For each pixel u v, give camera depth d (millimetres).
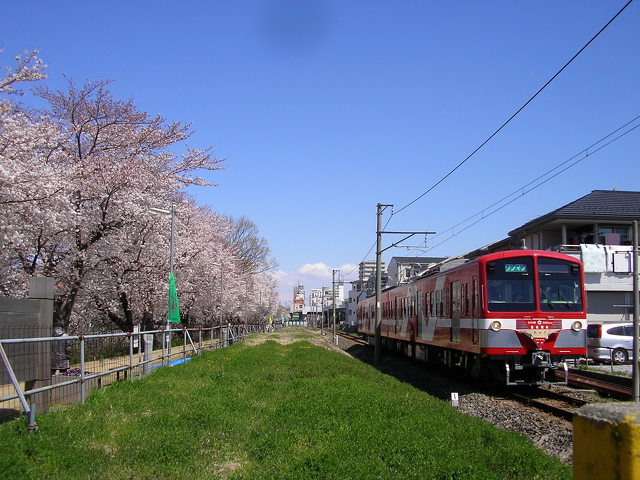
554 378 15109
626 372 17266
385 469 5891
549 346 13984
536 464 6152
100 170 17453
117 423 7688
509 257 14406
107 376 12188
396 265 63781
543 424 9836
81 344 9258
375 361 24828
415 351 24000
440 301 18781
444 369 19984
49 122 15750
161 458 6266
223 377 13609
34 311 7949
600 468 2768
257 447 6941
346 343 46656
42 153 15672
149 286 22719
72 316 22984
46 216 13727
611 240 27906
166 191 20547
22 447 5855
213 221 32906
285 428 7895
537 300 14156
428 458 6262
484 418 10828
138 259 20906
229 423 8039
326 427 7898
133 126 18875
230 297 36500
